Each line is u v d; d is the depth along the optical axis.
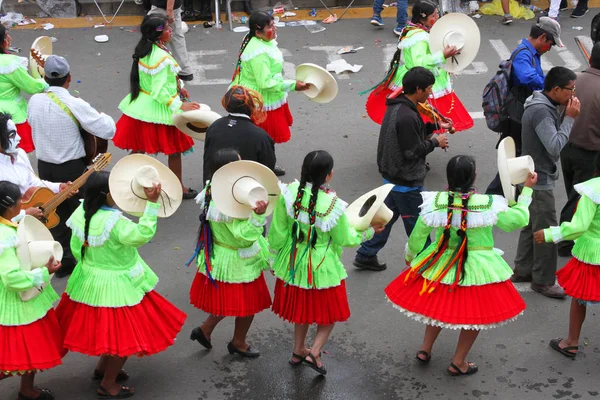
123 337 4.65
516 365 5.32
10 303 4.48
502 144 4.94
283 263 4.95
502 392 5.07
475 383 5.16
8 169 5.47
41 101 6.02
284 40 11.61
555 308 5.93
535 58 6.92
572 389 5.09
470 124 7.91
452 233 4.83
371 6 12.92
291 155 8.52
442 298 4.86
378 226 5.06
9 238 4.41
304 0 12.83
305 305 4.92
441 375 5.24
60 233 6.24
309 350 5.21
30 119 6.08
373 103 7.97
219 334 5.68
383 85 7.83
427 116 6.69
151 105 7.13
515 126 7.00
